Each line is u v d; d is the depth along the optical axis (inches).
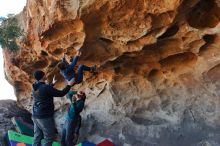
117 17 303.7
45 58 369.7
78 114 346.0
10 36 366.0
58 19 309.3
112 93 370.0
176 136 341.7
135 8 296.2
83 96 340.8
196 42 319.3
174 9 289.1
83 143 360.2
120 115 369.7
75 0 297.3
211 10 306.7
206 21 310.3
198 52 327.3
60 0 300.0
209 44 321.1
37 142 321.4
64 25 314.7
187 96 345.1
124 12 299.7
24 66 393.4
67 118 342.0
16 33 365.4
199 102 339.3
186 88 346.6
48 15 317.4
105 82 373.1
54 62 368.5
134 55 338.6
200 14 308.5
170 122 348.8
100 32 317.1
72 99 340.2
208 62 329.4
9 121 422.6
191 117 340.5
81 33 315.0
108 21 307.6
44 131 309.4
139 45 323.0
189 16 305.1
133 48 326.6
